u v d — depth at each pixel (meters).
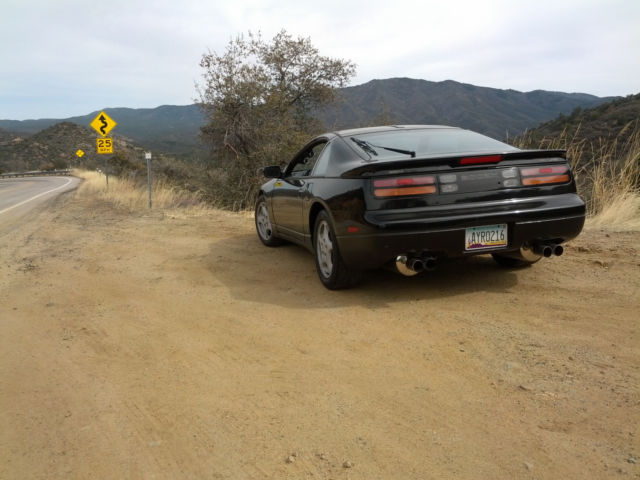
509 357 2.95
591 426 2.20
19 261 6.92
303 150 5.55
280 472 2.03
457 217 3.75
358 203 3.82
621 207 7.11
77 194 22.41
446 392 2.59
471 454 2.06
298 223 5.26
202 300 4.58
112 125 22.00
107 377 3.07
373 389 2.68
